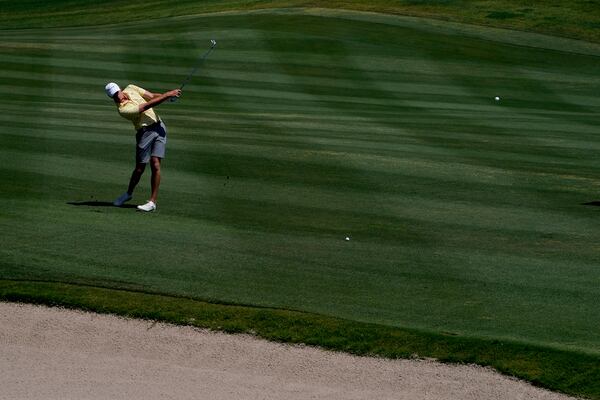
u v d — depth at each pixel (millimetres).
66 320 33156
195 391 28688
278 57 121625
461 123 86312
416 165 62438
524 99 107062
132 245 41094
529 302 36000
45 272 37000
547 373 30000
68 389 28609
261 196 51906
